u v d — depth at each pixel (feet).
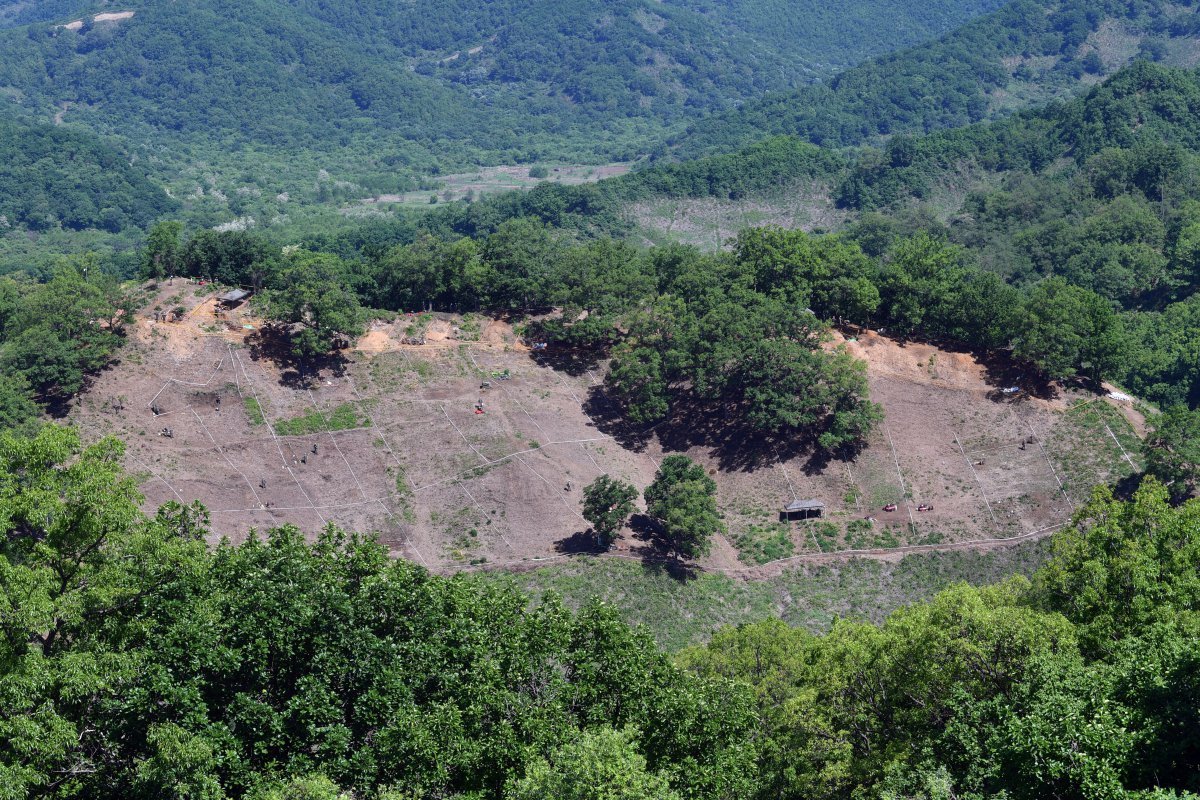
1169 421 433.89
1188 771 160.56
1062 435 476.54
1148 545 219.61
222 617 182.29
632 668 189.78
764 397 474.90
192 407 469.16
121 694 170.50
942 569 425.28
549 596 205.16
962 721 179.22
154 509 417.28
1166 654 170.30
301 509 437.58
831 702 213.05
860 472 469.16
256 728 169.07
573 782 146.20
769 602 409.90
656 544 428.15
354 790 167.53
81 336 468.34
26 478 192.65
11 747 159.84
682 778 176.76
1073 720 160.56
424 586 192.85
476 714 175.52
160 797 162.20
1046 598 232.32
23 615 166.61
